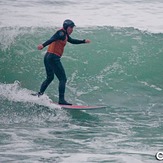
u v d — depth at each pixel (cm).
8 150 3391
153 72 5266
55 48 4350
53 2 8462
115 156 3319
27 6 8138
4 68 5188
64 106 4378
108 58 5391
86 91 4906
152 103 4769
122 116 4366
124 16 7612
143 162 3216
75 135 3800
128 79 5147
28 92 4684
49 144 3556
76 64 5281
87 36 5766
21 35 5550
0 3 8300
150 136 3819
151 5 8550
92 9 8038
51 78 4428
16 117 4178
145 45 5644
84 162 3189
